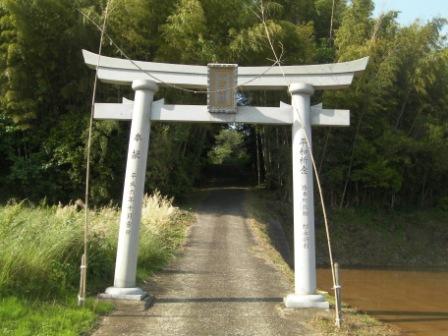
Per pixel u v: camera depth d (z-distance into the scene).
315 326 6.66
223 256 11.80
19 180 17.77
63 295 7.04
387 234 22.44
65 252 7.96
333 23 25.67
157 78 8.06
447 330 8.23
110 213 12.69
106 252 8.95
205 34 17.23
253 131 29.62
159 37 17.11
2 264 6.56
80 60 17.09
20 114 16.86
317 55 22.23
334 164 22.64
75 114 17.44
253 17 17.50
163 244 11.77
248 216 17.92
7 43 16.38
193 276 9.63
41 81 16.78
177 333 6.19
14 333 5.42
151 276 9.34
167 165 18.11
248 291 8.59
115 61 8.10
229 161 38.94
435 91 23.70
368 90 20.61
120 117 8.06
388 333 6.79
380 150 22.42
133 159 7.78
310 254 7.54
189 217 16.80
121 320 6.64
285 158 22.16
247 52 17.27
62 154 16.97
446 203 24.75
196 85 8.16
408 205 25.08
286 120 7.97
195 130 21.61
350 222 22.59
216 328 6.45
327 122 7.97
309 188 7.67
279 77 8.05
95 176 17.19
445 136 23.77
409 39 22.17
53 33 16.38
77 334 5.81
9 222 7.48
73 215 9.93
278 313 7.25
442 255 21.92
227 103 7.92
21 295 6.50
